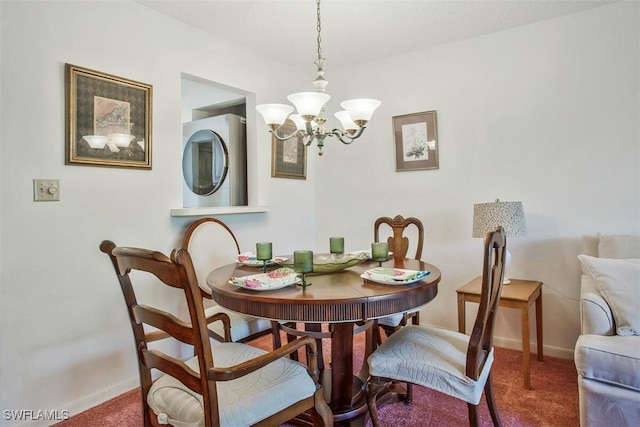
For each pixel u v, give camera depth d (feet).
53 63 6.06
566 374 7.42
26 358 5.80
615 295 5.77
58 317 6.15
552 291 8.37
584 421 5.15
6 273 5.60
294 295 4.65
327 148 11.64
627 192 7.61
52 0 6.05
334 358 5.83
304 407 4.48
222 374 3.56
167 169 7.75
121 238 6.98
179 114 8.00
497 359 8.18
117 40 6.91
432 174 9.85
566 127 8.16
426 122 9.84
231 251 8.37
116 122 6.85
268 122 6.19
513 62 8.69
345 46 9.53
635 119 7.50
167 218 7.75
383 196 10.66
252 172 10.06
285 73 10.69
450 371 4.70
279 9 7.58
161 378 4.55
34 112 5.85
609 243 7.08
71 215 6.30
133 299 4.39
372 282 5.32
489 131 9.03
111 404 6.58
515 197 8.76
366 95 10.80
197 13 7.68
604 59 7.76
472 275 9.36
